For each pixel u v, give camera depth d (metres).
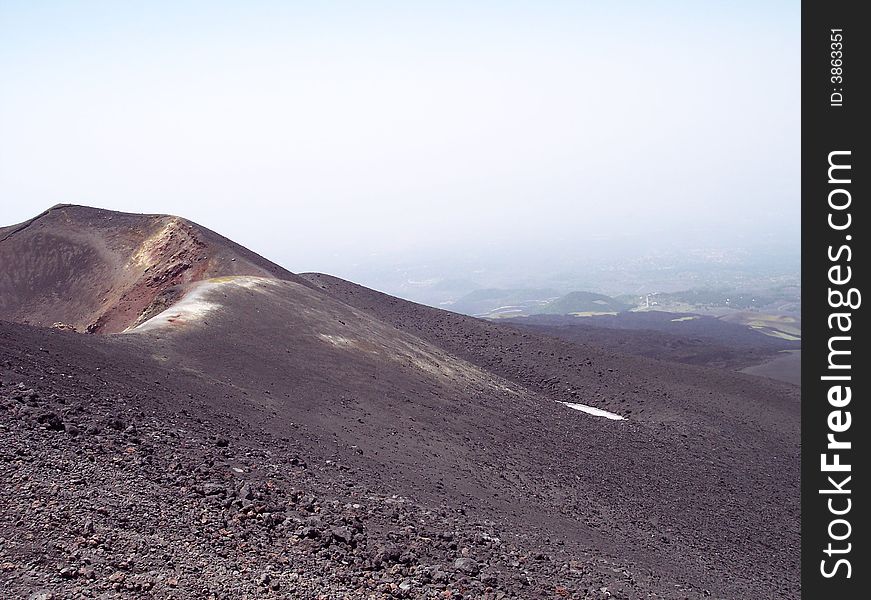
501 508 20.75
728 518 29.00
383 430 25.94
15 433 13.43
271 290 39.50
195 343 27.97
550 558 15.98
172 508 12.20
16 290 55.66
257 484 15.01
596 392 51.31
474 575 13.20
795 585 22.52
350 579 11.38
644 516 25.69
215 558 10.66
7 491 10.90
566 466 29.45
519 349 58.69
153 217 58.66
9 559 9.05
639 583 16.11
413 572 12.45
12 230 61.41
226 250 51.91
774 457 41.72
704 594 17.55
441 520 16.75
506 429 32.28
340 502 15.66
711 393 53.16
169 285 50.31
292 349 31.94
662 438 41.25
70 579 8.94
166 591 9.20
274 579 10.42
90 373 19.89
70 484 11.84
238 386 25.00
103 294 53.06
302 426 22.92
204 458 15.77
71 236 58.91
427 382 35.09
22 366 18.06
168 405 19.80
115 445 14.73
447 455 25.33
